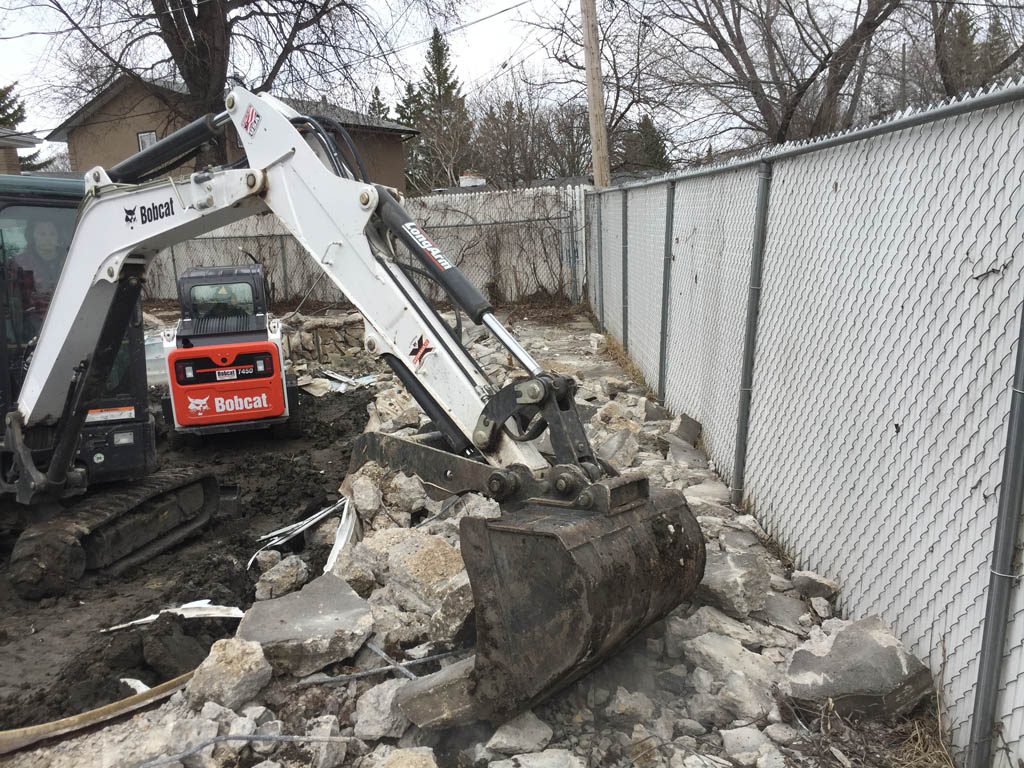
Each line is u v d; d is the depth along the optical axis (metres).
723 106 16.27
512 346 3.49
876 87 15.56
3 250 5.52
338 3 19.02
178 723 3.30
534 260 19.62
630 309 11.66
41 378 5.18
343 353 13.69
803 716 3.31
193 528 6.38
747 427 5.64
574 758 3.02
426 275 3.84
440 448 3.94
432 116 45.84
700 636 3.67
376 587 4.50
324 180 4.01
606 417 7.57
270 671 3.62
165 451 9.44
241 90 4.32
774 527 5.09
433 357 3.75
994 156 2.90
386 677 3.74
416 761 2.97
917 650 3.42
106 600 5.20
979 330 2.98
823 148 4.34
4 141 24.00
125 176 4.89
